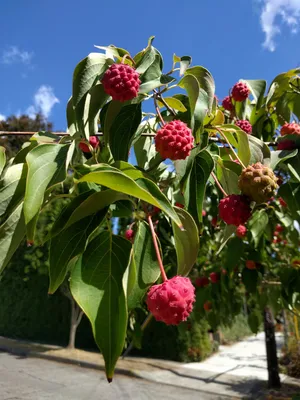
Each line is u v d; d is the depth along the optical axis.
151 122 1.59
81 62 1.08
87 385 6.74
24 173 0.91
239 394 6.35
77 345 10.69
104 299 0.78
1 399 5.67
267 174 1.09
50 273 0.83
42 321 11.25
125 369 7.90
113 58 1.19
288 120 2.01
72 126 1.11
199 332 9.44
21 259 11.36
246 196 1.12
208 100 1.20
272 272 3.69
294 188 1.39
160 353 9.50
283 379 7.13
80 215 0.86
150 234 1.00
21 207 0.90
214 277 3.52
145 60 1.17
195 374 7.84
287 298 2.79
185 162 1.08
